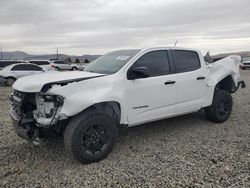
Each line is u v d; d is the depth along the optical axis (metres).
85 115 4.31
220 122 6.73
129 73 4.96
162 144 5.30
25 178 3.98
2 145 5.33
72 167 4.32
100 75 4.74
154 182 3.79
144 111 5.16
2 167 4.34
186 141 5.46
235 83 7.21
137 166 4.31
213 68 6.64
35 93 4.42
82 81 4.38
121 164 4.39
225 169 4.13
